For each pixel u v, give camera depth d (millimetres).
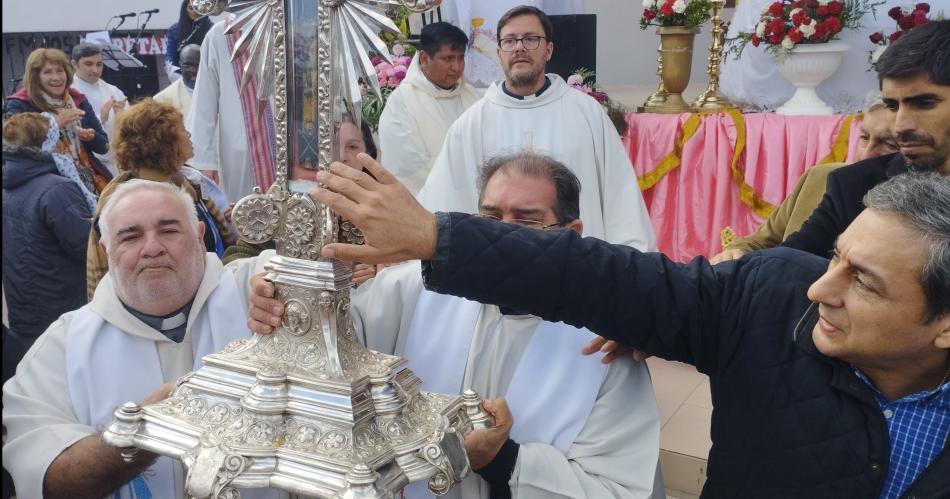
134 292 1790
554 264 1260
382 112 4129
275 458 1053
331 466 1018
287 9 1118
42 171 3205
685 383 3609
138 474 1625
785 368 1334
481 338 1783
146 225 1766
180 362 1861
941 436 1230
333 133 1109
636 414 1675
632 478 1601
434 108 4074
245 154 3848
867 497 1263
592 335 1727
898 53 1839
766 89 4512
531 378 1715
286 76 1120
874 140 2387
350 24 1109
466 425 1257
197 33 4336
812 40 4012
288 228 1154
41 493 1628
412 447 1084
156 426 1148
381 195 1075
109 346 1822
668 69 4480
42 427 1698
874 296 1137
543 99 3615
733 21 4586
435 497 1668
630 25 8266
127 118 2635
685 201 4246
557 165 1712
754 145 4059
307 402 1095
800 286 1373
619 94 7172
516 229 1267
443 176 3660
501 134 3615
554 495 1528
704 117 4156
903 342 1155
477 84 4828
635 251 1377
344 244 1077
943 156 1854
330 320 1146
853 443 1268
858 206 2135
